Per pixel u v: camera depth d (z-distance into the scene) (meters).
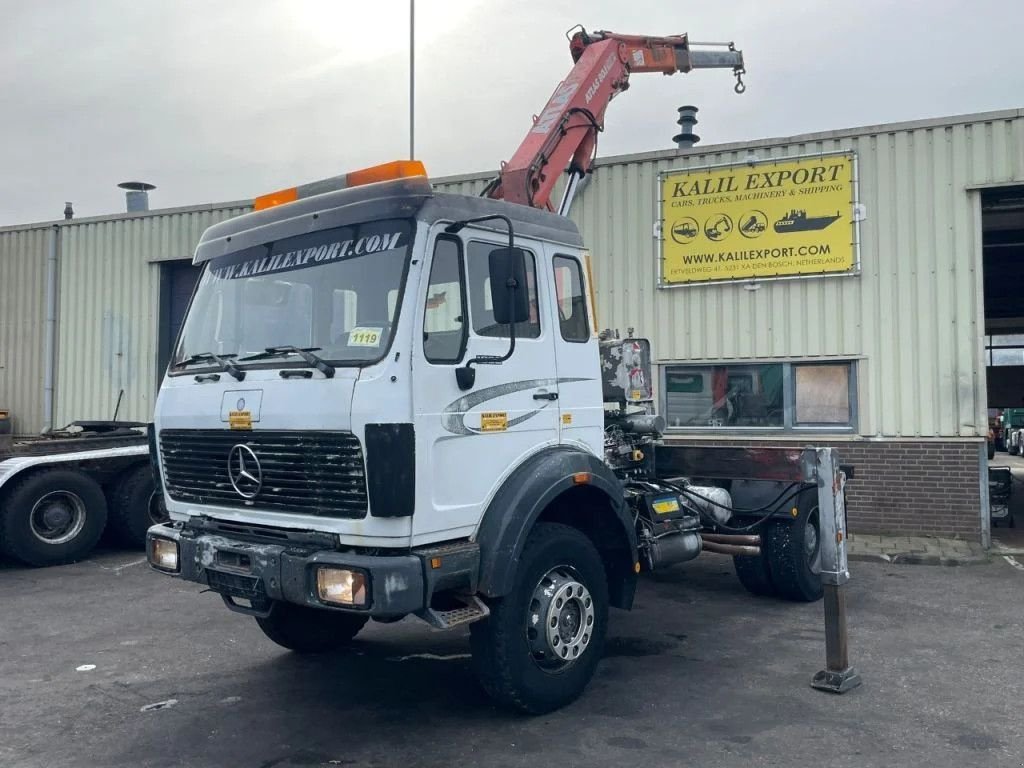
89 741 4.88
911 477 10.98
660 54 9.49
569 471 5.29
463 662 6.30
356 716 5.22
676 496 7.12
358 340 4.71
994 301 20.20
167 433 5.59
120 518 10.74
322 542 4.66
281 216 5.34
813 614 7.55
